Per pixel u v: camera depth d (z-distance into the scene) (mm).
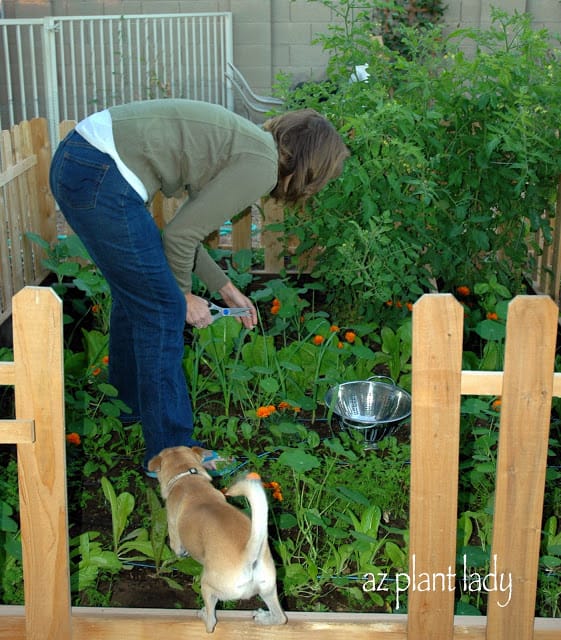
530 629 2490
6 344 4680
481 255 5309
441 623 2492
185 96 10547
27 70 10359
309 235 5285
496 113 4582
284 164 3025
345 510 3311
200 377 4270
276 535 3211
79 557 3084
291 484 3486
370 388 3979
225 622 2584
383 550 3178
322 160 3004
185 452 3064
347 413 3883
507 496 2359
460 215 4738
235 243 5785
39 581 2463
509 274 5176
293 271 5770
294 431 3521
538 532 2389
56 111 8125
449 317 2209
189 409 3471
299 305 4742
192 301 3428
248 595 2506
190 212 2986
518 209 4914
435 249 5039
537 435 2301
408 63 4879
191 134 2934
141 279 3072
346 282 4656
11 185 4918
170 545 2967
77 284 4602
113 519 3100
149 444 3420
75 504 3428
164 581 2992
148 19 10258
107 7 10336
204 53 10547
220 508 2693
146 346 3238
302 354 4297
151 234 3043
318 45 10570
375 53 5164
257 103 10086
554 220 5379
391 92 5324
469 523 3115
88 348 4426
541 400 2271
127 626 2574
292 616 2619
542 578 2951
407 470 3580
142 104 2998
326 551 3146
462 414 3945
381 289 4602
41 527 2408
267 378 3875
